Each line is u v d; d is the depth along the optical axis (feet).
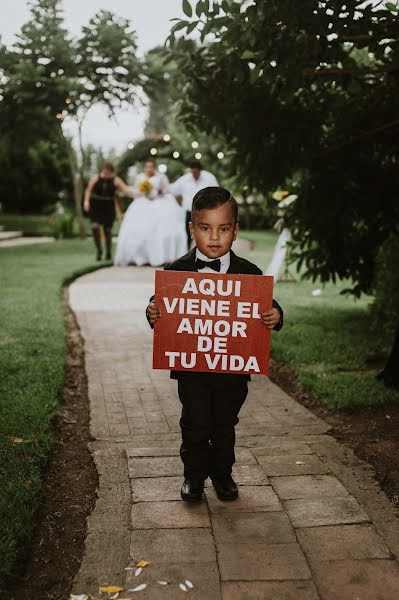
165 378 15.72
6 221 99.50
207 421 8.80
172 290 8.38
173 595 6.89
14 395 13.37
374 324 20.25
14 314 22.54
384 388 14.35
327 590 7.01
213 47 14.43
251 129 16.33
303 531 8.27
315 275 20.68
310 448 11.16
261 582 7.14
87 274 36.29
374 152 17.34
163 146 90.43
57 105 59.52
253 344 8.41
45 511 8.89
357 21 12.13
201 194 8.33
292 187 18.53
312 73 14.93
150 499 9.15
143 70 58.95
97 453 10.84
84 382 15.53
